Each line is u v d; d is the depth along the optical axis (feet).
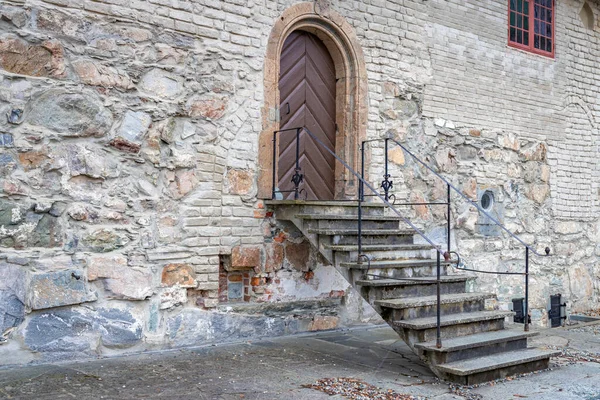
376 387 17.10
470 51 30.63
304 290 24.66
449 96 29.71
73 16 19.36
